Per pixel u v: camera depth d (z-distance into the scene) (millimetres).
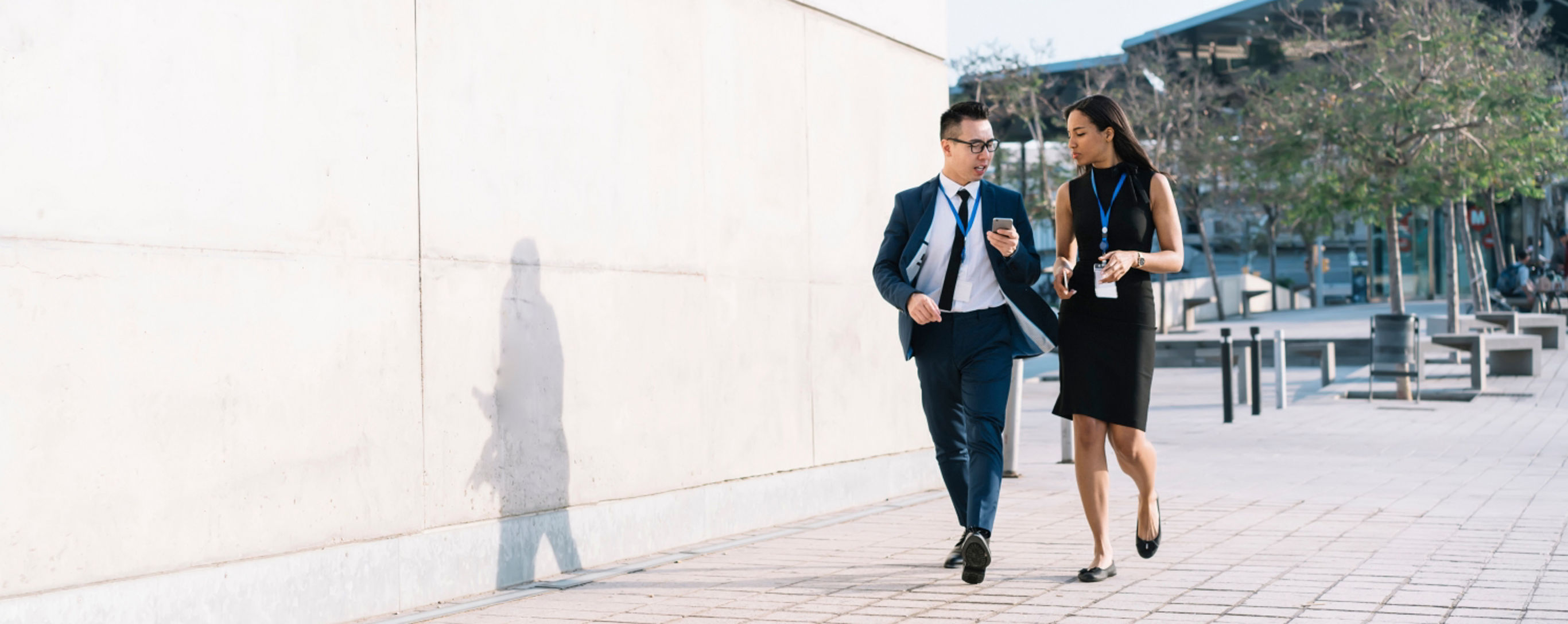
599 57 6148
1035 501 8070
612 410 6188
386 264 5086
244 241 4562
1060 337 5469
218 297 4477
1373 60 22359
